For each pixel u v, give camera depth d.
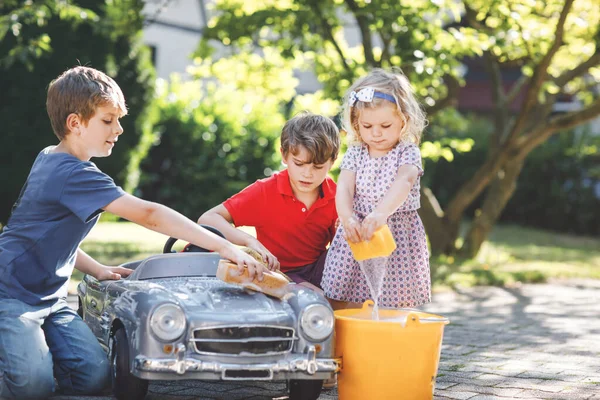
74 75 4.32
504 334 6.79
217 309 3.91
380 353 3.90
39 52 9.74
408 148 4.38
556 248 16.56
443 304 8.66
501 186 13.30
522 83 13.66
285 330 3.90
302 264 5.00
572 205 21.09
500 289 10.09
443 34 10.07
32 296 4.30
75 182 4.18
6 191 13.80
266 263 4.48
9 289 4.26
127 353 3.97
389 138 4.35
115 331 4.24
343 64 10.87
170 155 17.56
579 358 5.75
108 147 4.41
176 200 17.58
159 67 21.34
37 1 9.90
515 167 13.26
